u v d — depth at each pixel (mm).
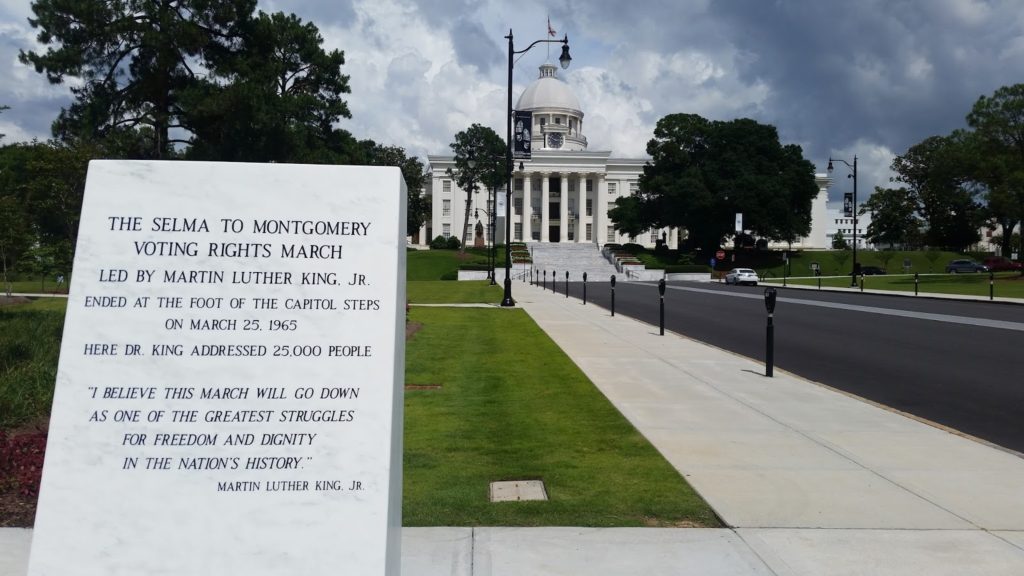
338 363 3588
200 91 32000
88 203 3650
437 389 10539
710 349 15469
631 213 102500
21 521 5387
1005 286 46500
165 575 3348
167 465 3443
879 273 80312
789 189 89812
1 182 25891
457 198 129000
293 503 3445
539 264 91625
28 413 8047
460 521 5367
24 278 45000
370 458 3504
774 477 6434
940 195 92500
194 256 3639
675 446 7465
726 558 4746
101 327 3543
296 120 38625
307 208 3736
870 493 6023
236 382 3535
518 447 7371
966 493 6051
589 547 4918
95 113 32281
